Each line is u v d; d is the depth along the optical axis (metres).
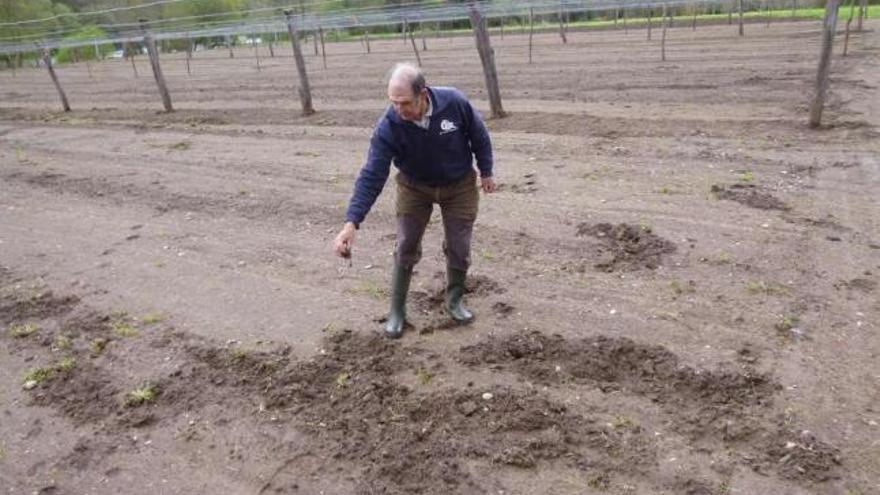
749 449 3.31
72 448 3.78
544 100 12.31
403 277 4.44
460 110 3.89
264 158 9.70
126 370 4.48
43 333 5.09
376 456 3.48
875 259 5.04
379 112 12.31
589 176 7.44
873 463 3.16
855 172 6.80
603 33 27.23
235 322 4.97
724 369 3.89
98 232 7.21
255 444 3.68
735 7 32.75
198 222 7.25
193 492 3.39
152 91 19.92
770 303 4.56
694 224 5.88
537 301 4.87
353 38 37.00
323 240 6.43
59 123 14.90
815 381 3.74
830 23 7.97
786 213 5.96
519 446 3.45
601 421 3.59
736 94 11.32
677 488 3.13
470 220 4.32
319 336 4.65
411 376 4.11
